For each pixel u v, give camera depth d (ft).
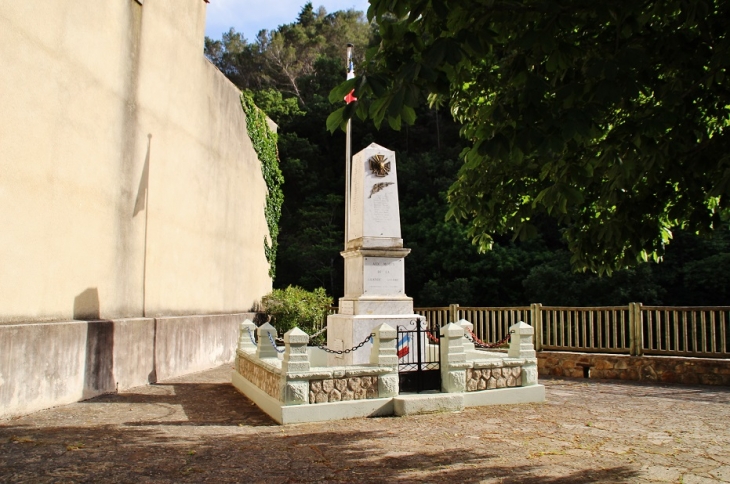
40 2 27.32
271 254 67.92
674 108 14.33
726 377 34.63
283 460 18.17
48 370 26.73
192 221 45.98
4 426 22.90
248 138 60.49
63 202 29.12
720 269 70.90
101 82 32.68
